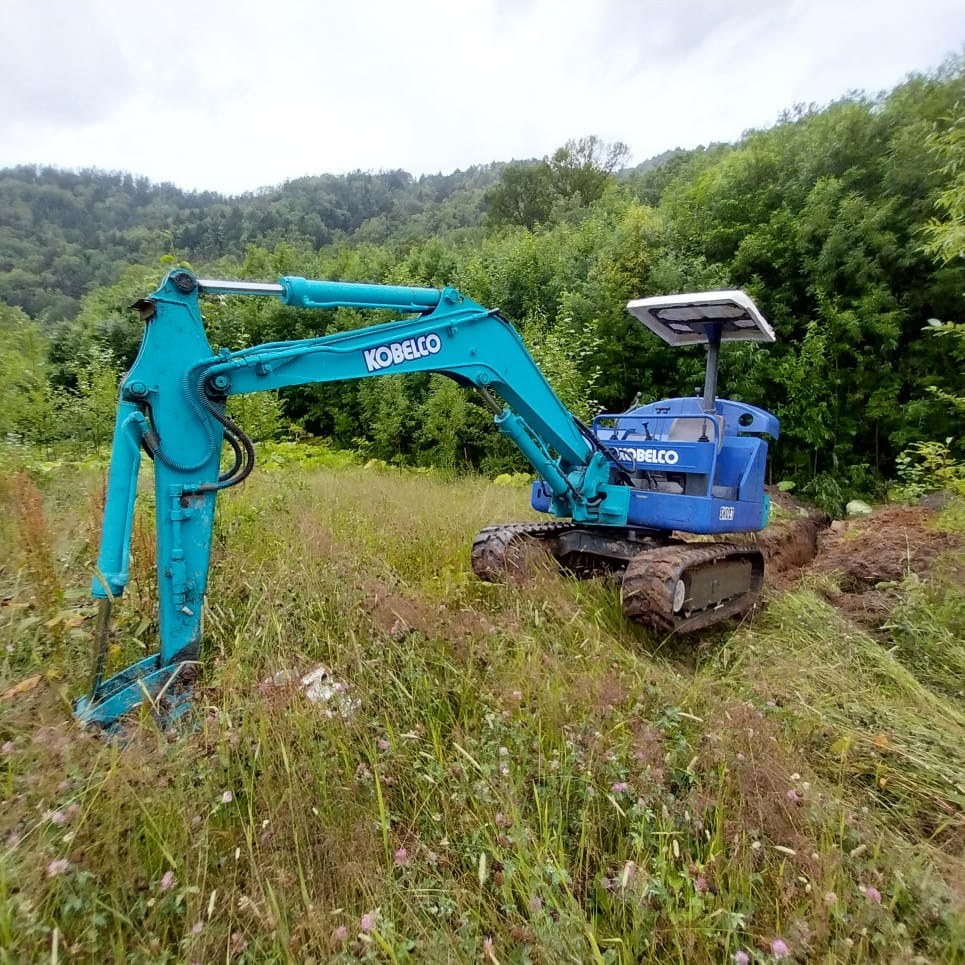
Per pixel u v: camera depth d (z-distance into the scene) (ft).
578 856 7.29
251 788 7.68
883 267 40.37
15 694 8.96
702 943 6.27
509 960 6.03
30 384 30.22
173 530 9.98
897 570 19.21
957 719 11.76
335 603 12.85
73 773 7.19
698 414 17.93
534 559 15.92
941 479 26.12
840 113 46.44
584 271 49.11
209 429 10.23
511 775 8.08
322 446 45.91
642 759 8.39
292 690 9.33
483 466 41.70
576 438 16.15
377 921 6.11
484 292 50.08
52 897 6.05
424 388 46.88
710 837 7.47
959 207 19.81
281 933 5.86
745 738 9.12
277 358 10.97
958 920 6.57
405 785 8.31
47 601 10.85
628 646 13.96
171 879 6.37
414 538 18.60
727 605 15.70
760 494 17.46
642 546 16.21
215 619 12.05
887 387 39.73
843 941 6.24
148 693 8.82
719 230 45.88
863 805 8.99
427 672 10.52
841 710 11.68
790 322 42.29
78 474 25.03
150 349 9.87
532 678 10.39
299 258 64.95
